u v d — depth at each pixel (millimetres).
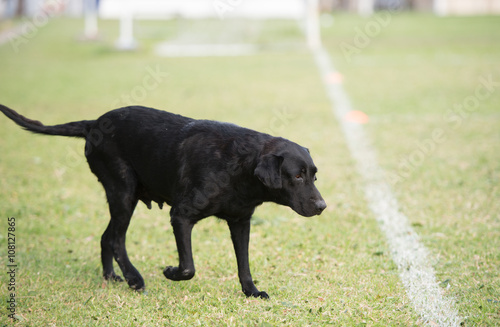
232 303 6207
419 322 5770
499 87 21828
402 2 58344
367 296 6363
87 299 6453
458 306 6113
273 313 5941
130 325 5777
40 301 6363
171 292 6660
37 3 46344
